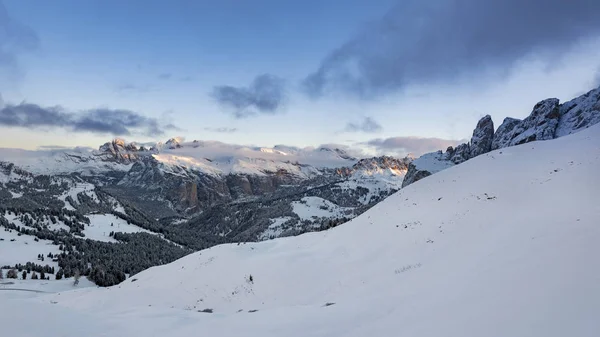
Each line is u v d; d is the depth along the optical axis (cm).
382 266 3578
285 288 4056
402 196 5566
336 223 11269
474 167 5347
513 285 1543
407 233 4119
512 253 2078
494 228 3156
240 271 4841
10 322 1759
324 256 4647
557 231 2194
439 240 3531
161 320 2452
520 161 4916
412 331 1459
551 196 3428
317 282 3916
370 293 2666
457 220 3797
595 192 3084
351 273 3794
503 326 1228
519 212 3350
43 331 1736
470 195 4322
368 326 1711
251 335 1941
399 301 2011
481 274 1894
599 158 3869
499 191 4081
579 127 12938
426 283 2248
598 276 1339
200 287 4709
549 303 1267
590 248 1648
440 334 1339
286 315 2303
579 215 2517
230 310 3909
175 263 6175
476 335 1234
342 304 2364
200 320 2448
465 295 1653
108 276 14388
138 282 5644
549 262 1653
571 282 1362
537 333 1119
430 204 4656
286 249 5628
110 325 2119
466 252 2753
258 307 3788
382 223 4822
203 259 5797
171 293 4759
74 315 2164
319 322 1981
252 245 6300
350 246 4678
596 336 1003
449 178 5359
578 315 1132
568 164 4134
